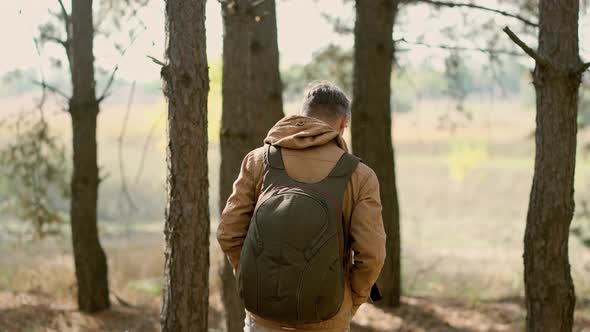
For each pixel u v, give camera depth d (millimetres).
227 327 5734
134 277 9180
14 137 6875
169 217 3416
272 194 2639
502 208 24359
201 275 3449
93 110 6492
